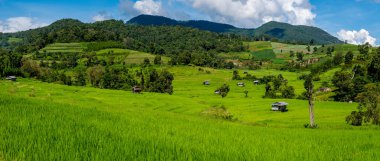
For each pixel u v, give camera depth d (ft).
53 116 76.18
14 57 576.61
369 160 53.11
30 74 555.69
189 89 610.24
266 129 111.04
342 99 433.07
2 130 50.34
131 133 61.46
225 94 503.20
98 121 77.10
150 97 373.20
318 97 463.42
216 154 47.34
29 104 105.50
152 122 92.17
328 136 93.86
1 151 37.96
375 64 463.83
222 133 78.69
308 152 56.54
